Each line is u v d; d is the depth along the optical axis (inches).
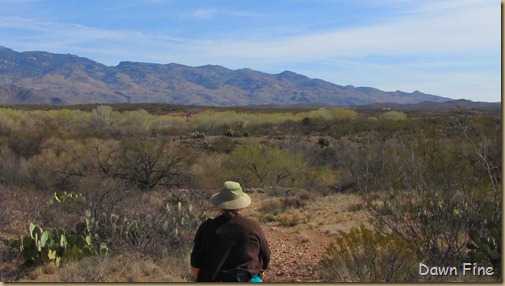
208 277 185.5
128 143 829.8
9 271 318.7
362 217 522.3
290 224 520.1
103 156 837.8
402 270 264.2
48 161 813.9
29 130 1216.8
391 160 352.8
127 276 311.4
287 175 901.8
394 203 332.8
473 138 327.0
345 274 276.1
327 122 2265.0
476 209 308.7
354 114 2507.4
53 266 330.6
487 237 303.4
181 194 641.6
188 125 2178.9
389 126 1680.6
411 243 292.7
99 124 1914.4
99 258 337.1
